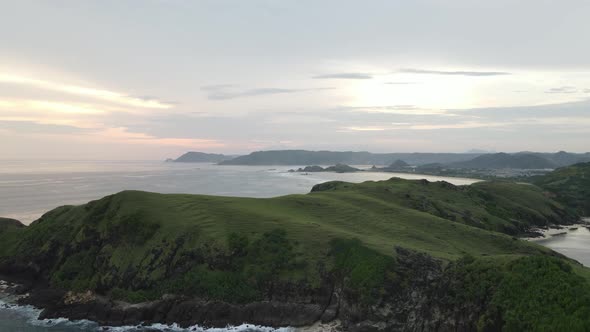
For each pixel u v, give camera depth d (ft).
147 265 208.85
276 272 197.67
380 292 174.70
